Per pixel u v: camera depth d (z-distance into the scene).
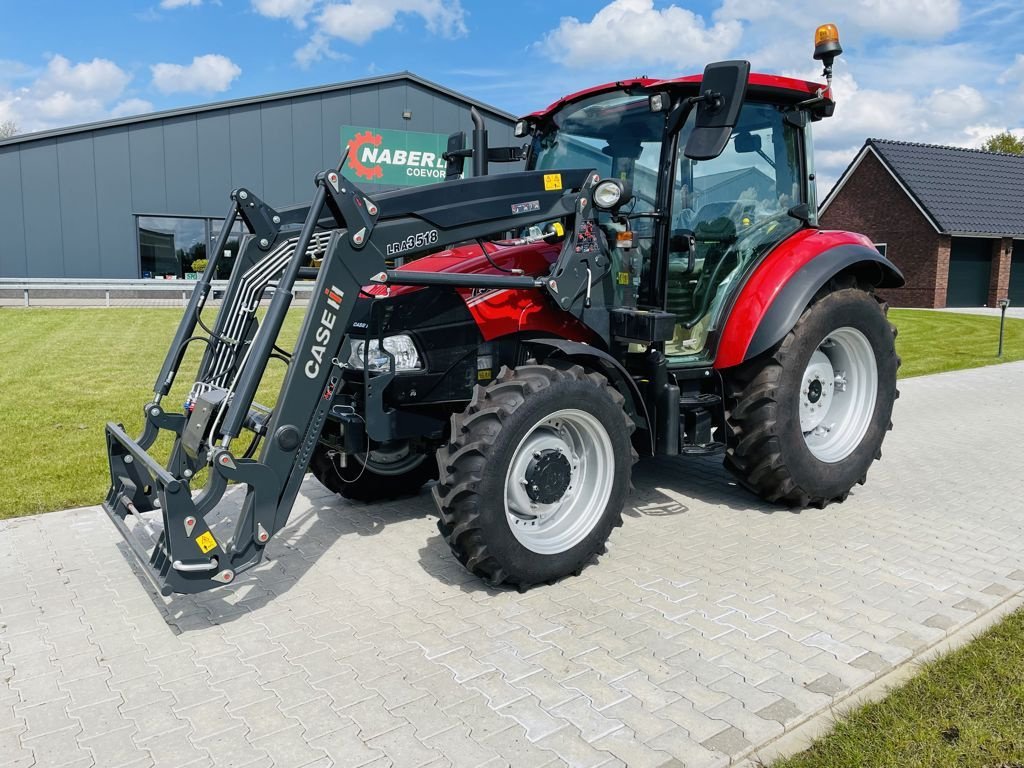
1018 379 10.05
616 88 4.49
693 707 2.81
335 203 3.40
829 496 4.91
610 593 3.74
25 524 4.62
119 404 7.91
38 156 20.81
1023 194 27.91
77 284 19.00
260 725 2.72
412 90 24.06
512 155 5.32
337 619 3.49
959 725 2.69
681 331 4.64
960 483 5.52
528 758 2.54
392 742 2.62
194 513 3.20
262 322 3.36
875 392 5.11
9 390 8.57
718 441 4.84
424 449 4.71
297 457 3.42
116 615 3.53
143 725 2.73
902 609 3.56
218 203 22.64
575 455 4.00
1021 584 3.83
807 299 4.49
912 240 26.38
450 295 4.01
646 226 4.44
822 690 2.91
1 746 2.62
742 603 3.62
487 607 3.60
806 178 5.06
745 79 3.70
